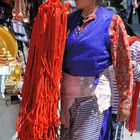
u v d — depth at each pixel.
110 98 2.70
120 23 2.61
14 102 3.32
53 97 2.57
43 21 2.53
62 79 2.70
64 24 2.55
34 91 2.58
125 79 2.67
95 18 2.59
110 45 2.61
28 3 4.43
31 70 2.60
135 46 3.07
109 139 2.75
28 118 2.57
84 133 2.64
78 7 2.62
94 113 2.63
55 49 2.54
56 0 2.55
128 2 9.34
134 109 3.17
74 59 2.60
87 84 2.62
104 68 2.62
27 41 4.24
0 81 3.14
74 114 2.67
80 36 2.58
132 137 4.49
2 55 3.40
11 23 4.17
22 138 2.62
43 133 2.57
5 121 3.31
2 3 4.14
